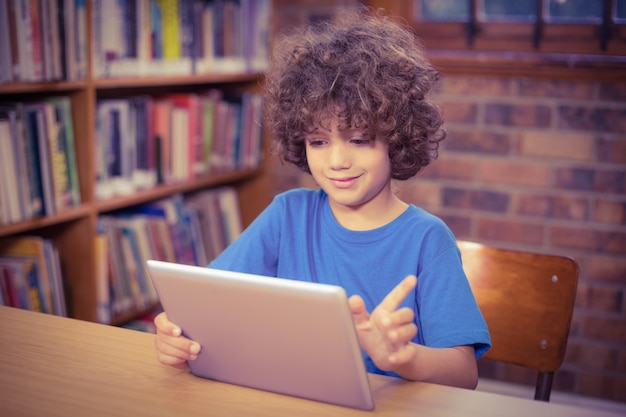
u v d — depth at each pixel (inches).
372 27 51.9
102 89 108.0
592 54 110.3
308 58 49.9
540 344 56.9
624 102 106.4
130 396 38.3
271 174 126.8
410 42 52.6
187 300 38.4
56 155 88.5
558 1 111.7
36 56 83.4
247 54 119.3
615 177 108.1
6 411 36.5
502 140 112.7
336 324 34.8
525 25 113.2
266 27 121.5
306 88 48.1
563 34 111.7
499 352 58.2
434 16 118.3
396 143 48.3
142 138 101.6
